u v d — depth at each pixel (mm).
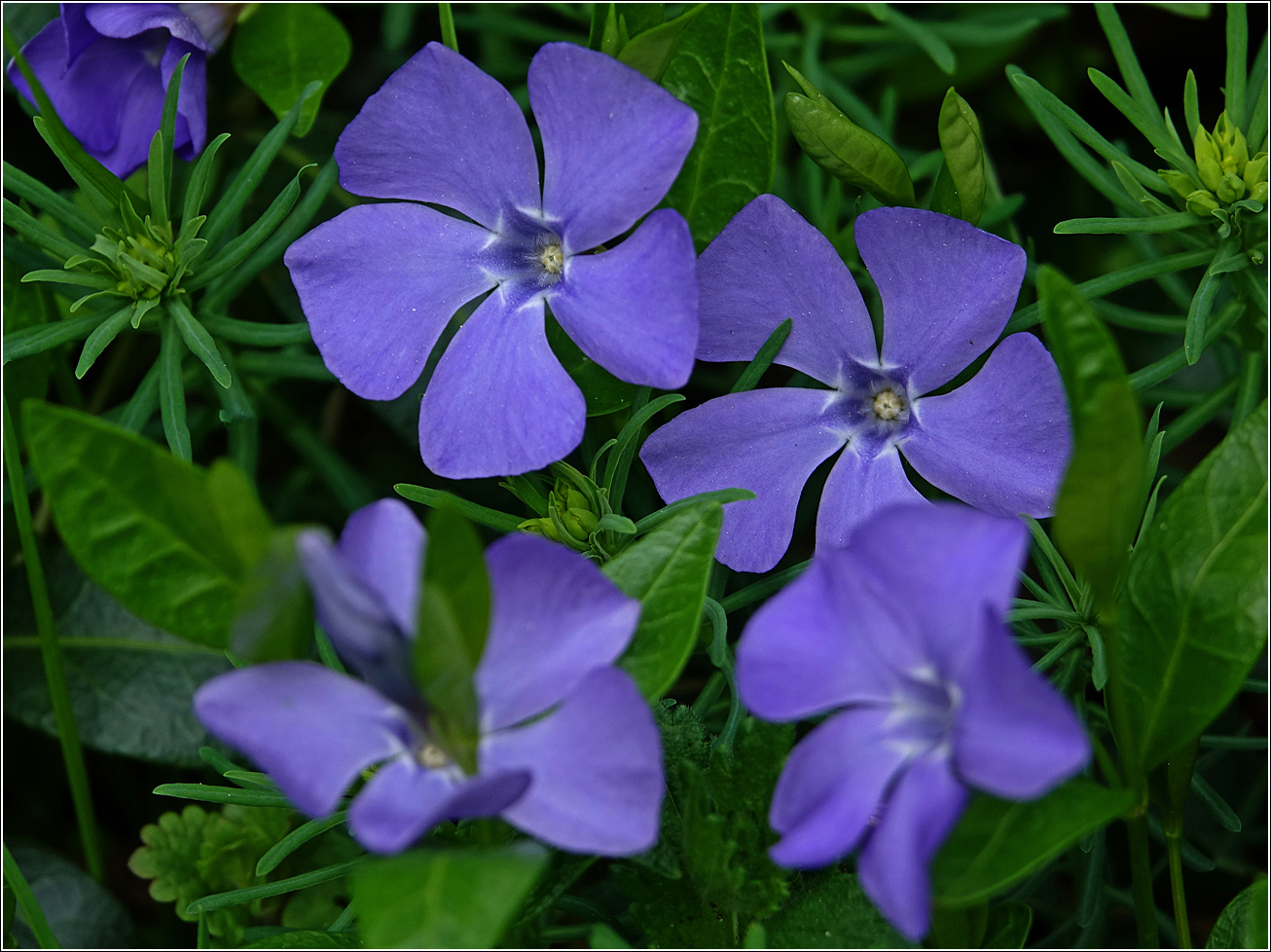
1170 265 250
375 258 239
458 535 200
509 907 202
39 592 252
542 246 239
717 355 239
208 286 257
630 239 230
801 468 238
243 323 254
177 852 249
